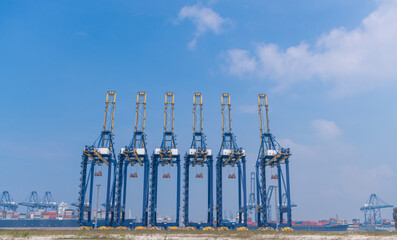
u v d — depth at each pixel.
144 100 109.44
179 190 99.00
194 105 110.44
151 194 97.69
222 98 112.38
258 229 94.94
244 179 100.81
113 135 104.19
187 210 98.62
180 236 60.50
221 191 103.19
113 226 97.12
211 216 98.19
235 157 101.62
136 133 106.31
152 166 99.81
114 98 107.06
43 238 53.25
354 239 59.84
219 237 59.31
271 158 103.50
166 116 108.25
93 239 52.44
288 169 100.00
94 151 94.38
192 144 106.81
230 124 110.06
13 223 172.88
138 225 95.44
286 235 65.00
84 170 96.69
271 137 106.88
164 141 105.06
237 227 99.56
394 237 63.50
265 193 103.12
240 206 106.69
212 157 103.12
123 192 104.12
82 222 93.00
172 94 110.94
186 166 102.50
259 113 109.94
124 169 106.25
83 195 94.81
